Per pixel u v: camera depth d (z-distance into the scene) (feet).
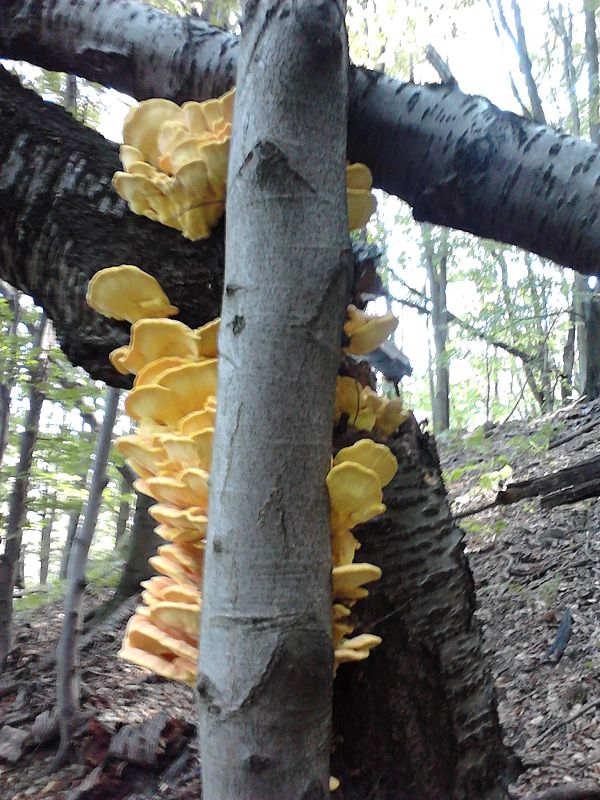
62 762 6.29
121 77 3.50
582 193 2.79
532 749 7.10
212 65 3.23
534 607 10.17
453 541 3.14
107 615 11.50
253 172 2.21
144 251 3.04
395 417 3.06
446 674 3.03
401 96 3.03
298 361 2.12
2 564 9.04
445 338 29.17
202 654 2.07
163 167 3.01
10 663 8.96
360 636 2.61
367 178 3.00
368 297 3.32
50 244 3.11
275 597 2.01
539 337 24.32
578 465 8.12
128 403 2.70
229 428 2.10
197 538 2.66
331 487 2.26
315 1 2.25
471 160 2.94
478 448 20.56
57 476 11.00
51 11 3.43
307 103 2.26
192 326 3.03
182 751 6.37
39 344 9.67
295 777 2.00
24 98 3.24
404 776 3.04
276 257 2.17
